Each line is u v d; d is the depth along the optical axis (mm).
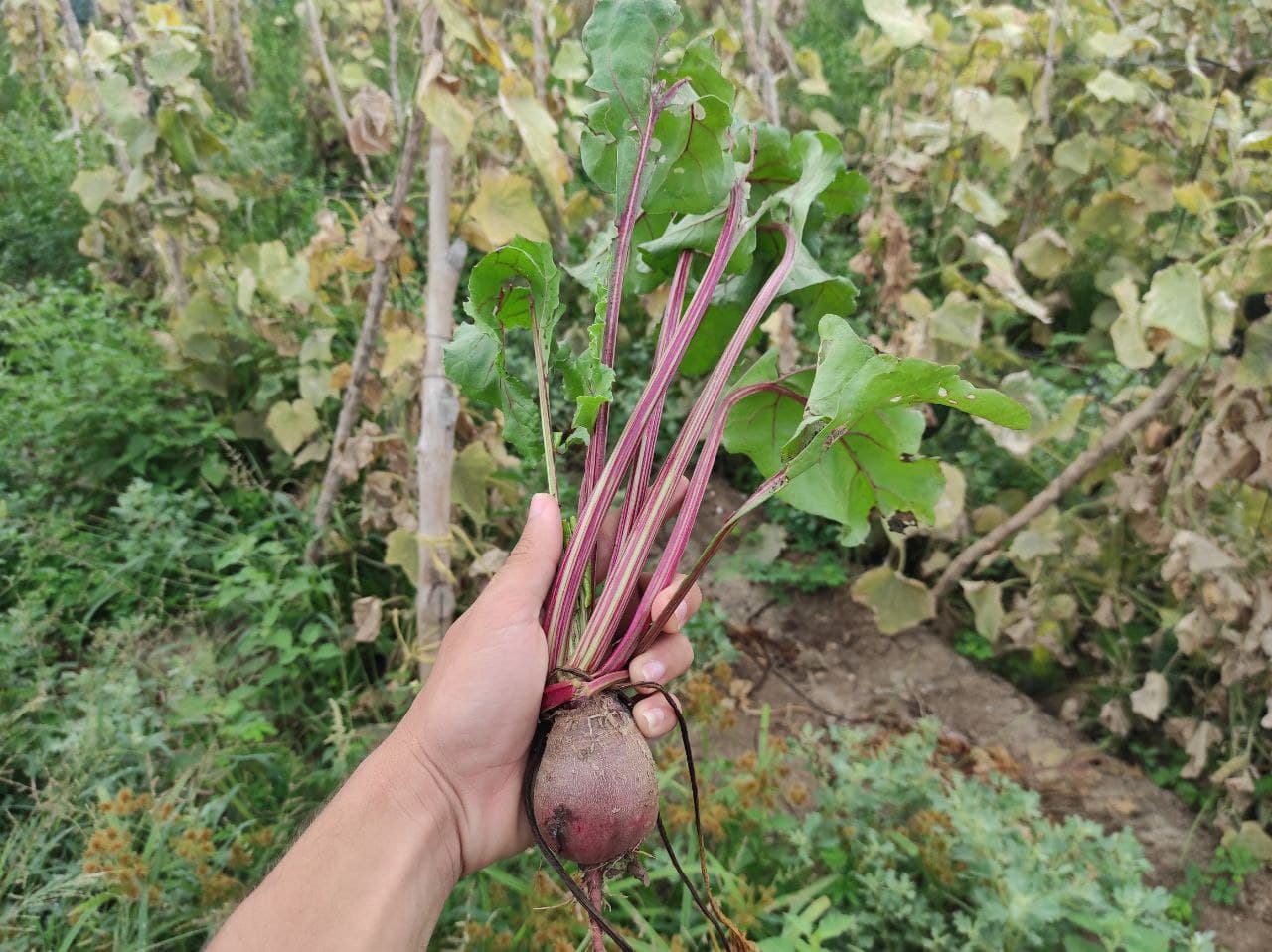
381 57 1825
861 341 374
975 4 1236
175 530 853
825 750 726
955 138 1104
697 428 437
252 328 1092
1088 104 1281
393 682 786
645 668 415
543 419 427
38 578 823
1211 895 751
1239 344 758
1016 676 1011
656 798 395
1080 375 1312
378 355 882
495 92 1364
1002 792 688
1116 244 1342
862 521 482
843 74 1776
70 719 687
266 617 751
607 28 438
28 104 1821
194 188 1023
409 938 360
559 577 410
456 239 791
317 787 673
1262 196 1013
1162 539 854
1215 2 1400
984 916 547
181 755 647
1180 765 877
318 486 993
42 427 969
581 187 1437
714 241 489
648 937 562
